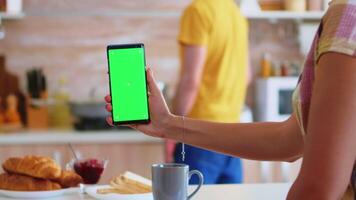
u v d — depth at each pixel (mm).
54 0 3980
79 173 1893
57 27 3992
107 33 4023
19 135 3445
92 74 4023
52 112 3914
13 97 3816
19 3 3779
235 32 2977
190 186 1870
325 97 852
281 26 4145
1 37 3936
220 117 2967
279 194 1730
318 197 854
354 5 881
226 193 1750
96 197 1700
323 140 847
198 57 2889
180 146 2809
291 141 1382
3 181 1781
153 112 1468
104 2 4008
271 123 1433
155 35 4047
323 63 872
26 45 3967
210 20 2895
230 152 1459
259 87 3998
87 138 3479
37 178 1762
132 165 3510
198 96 2961
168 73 4062
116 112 1442
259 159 1430
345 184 862
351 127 838
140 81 1439
